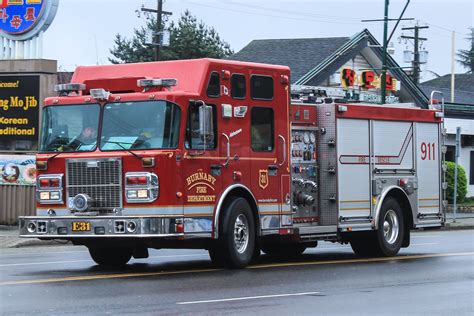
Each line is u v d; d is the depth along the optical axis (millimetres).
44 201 18641
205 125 18156
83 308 13102
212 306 13391
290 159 20656
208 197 18438
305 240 21172
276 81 20344
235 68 19297
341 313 13008
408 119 24125
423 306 13766
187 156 17984
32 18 32125
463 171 50938
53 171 18609
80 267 19391
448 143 54938
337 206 21906
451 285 16375
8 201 31344
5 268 19062
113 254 19797
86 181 18250
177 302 13773
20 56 32438
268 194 20000
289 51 50781
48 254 23391
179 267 19438
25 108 31266
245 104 19469
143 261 21062
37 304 13477
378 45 48219
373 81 49094
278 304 13727
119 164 17922
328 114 21969
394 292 15344
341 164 22078
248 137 19531
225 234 18719
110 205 18000
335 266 19906
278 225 20250
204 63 18578
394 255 23109
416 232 36312
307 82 46781
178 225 17734
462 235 33500
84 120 18531
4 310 12898
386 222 23109
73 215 18297
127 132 18062
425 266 19922
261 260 21609
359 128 22656
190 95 18109
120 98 18250
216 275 17656
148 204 17656
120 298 14148
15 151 31359
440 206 25109
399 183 23656
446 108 54438
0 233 29141
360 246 23078
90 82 18875
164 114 17844
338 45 49938
